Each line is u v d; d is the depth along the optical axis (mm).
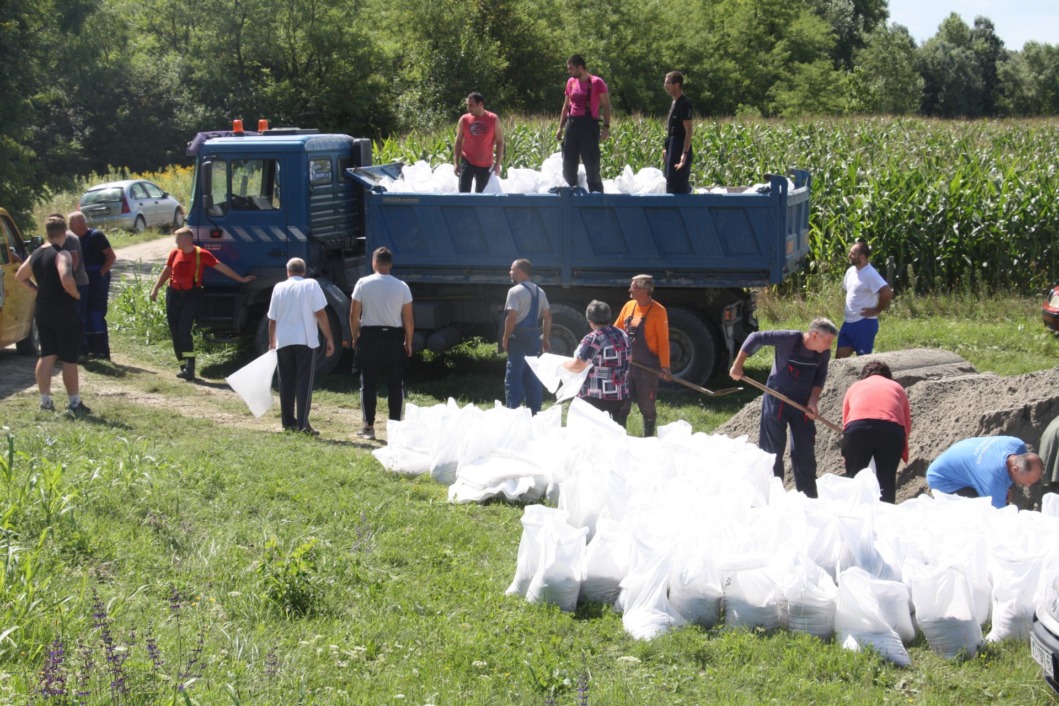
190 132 44031
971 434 7922
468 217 11633
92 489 6465
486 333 12609
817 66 60438
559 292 11977
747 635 5293
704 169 19969
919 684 4918
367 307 9539
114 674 4012
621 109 55781
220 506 6738
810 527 5723
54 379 11266
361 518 6789
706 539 5625
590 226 11414
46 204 30906
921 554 5691
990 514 5910
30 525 5676
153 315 14094
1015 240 16703
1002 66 111562
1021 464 6383
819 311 15477
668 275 11453
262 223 12211
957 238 16703
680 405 11344
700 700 4637
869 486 6207
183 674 4168
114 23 33812
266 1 43812
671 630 5316
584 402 7941
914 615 5469
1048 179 17172
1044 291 16609
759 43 62000
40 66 25812
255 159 12141
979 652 5262
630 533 5805
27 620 4438
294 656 4660
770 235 11172
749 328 12820
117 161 44094
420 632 5133
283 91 44125
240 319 12312
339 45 44688
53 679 3959
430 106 47094
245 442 8844
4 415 9109
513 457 7805
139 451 7602
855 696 4723
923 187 17062
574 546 5715
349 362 13102
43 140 42062
